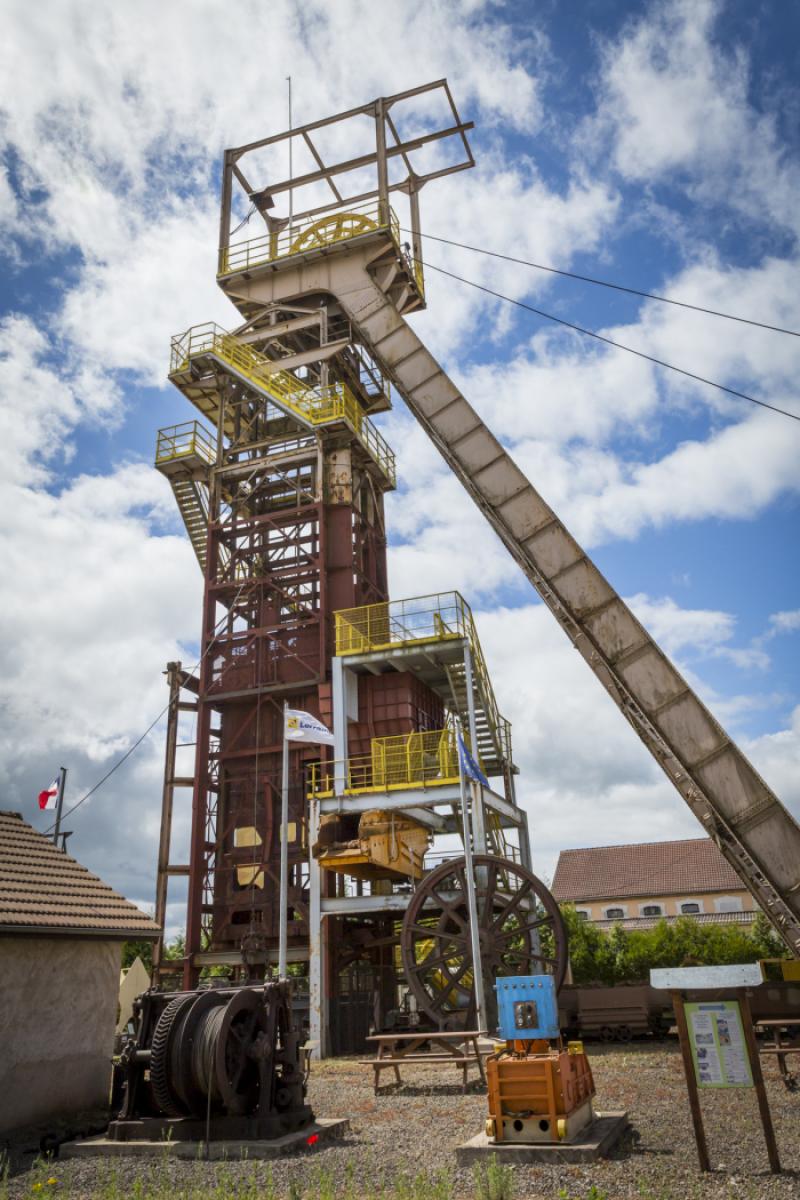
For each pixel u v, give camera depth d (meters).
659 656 25.44
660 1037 28.61
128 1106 13.09
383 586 45.19
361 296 40.81
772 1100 14.40
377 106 42.94
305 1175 10.52
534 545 28.75
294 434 43.19
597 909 74.62
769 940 60.03
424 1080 19.28
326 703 37.09
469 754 27.83
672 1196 8.67
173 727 41.09
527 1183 9.47
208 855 37.81
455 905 27.64
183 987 35.22
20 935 14.28
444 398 33.41
